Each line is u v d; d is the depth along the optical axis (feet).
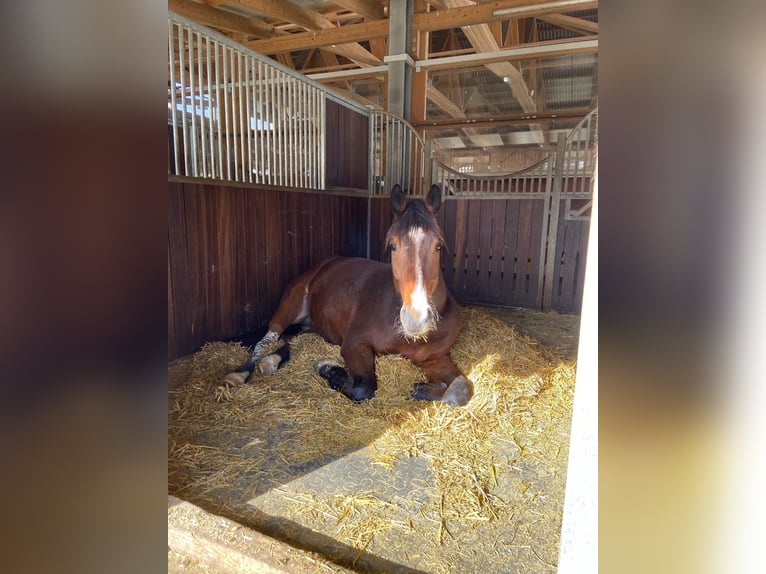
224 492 4.99
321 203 12.47
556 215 13.24
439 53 20.52
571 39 17.43
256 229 10.16
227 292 9.54
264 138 10.51
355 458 5.67
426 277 6.62
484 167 28.19
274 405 6.95
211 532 4.02
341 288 9.02
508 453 5.81
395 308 7.52
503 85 25.85
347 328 8.41
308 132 11.91
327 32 19.29
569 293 13.39
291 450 5.83
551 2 15.62
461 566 4.00
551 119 16.56
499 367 8.04
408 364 7.74
